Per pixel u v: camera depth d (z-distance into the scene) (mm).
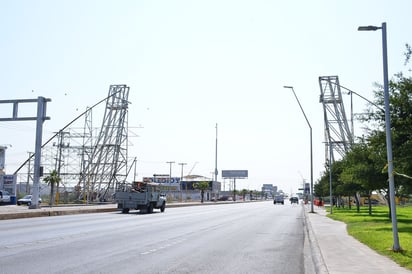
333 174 57469
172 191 137750
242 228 25797
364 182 28094
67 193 78438
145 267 11156
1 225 23969
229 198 171625
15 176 64125
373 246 15180
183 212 47250
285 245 17297
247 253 14539
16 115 40719
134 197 42438
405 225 24812
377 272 10086
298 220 35625
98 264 11430
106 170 85500
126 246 15477
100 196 80250
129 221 29281
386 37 14219
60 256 12688
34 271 10234
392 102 18547
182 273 10445
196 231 22828
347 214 40969
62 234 19172
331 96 70562
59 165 82812
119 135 86125
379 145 20156
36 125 40594
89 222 27469
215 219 34594
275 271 11117
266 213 48375
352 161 30828
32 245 15086
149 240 17750
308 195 111125
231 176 167000
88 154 87000
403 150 17344
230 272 10805
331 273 9930
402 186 23656
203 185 116125
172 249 15086
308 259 13461
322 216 39125
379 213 42812
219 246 16312
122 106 87062
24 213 31641
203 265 11742
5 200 58375
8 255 12656
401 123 18266
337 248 14922
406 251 13398
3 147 67062
